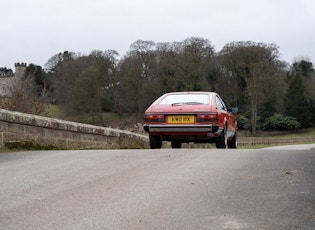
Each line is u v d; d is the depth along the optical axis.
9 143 9.62
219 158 7.72
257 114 73.38
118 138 14.41
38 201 4.66
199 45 70.38
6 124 9.56
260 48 70.06
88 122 61.25
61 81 67.88
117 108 72.44
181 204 4.48
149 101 68.50
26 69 59.56
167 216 4.05
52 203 4.57
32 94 19.56
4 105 16.67
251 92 65.69
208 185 5.36
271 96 70.69
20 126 9.97
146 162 7.32
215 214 4.11
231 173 6.15
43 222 3.90
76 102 59.72
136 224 3.81
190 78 68.38
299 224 3.75
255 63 66.50
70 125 11.56
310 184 5.33
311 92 83.81
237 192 4.98
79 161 7.49
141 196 4.82
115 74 73.62
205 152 8.73
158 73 71.00
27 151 9.27
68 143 11.59
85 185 5.45
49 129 10.84
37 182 5.67
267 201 4.55
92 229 3.69
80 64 69.19
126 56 72.62
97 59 69.81
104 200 4.67
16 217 4.06
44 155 8.38
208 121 10.38
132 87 68.88
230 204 4.46
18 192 5.10
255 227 3.70
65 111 60.78
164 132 10.62
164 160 7.54
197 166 6.81
